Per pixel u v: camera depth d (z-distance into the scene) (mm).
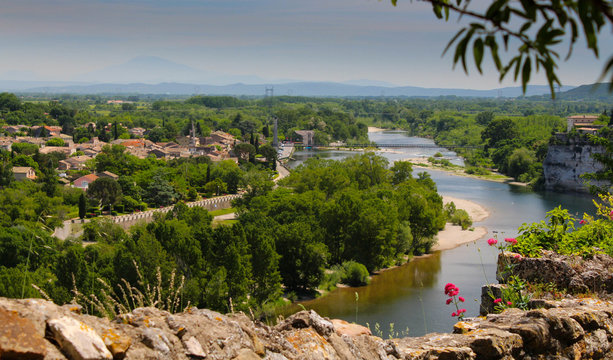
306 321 7395
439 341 8312
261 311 46438
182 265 44125
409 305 59094
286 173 194000
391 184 142625
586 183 19109
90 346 4703
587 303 10422
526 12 3338
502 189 166000
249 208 114812
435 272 75000
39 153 179000
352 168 143000
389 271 76875
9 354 4258
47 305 4926
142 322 5617
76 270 36938
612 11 3100
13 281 31359
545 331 8617
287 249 66250
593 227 14414
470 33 3471
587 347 9188
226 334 6039
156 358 5273
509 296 12203
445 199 142875
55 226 91125
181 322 5793
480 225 110750
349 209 80688
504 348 8133
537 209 129000
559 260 12789
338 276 70188
